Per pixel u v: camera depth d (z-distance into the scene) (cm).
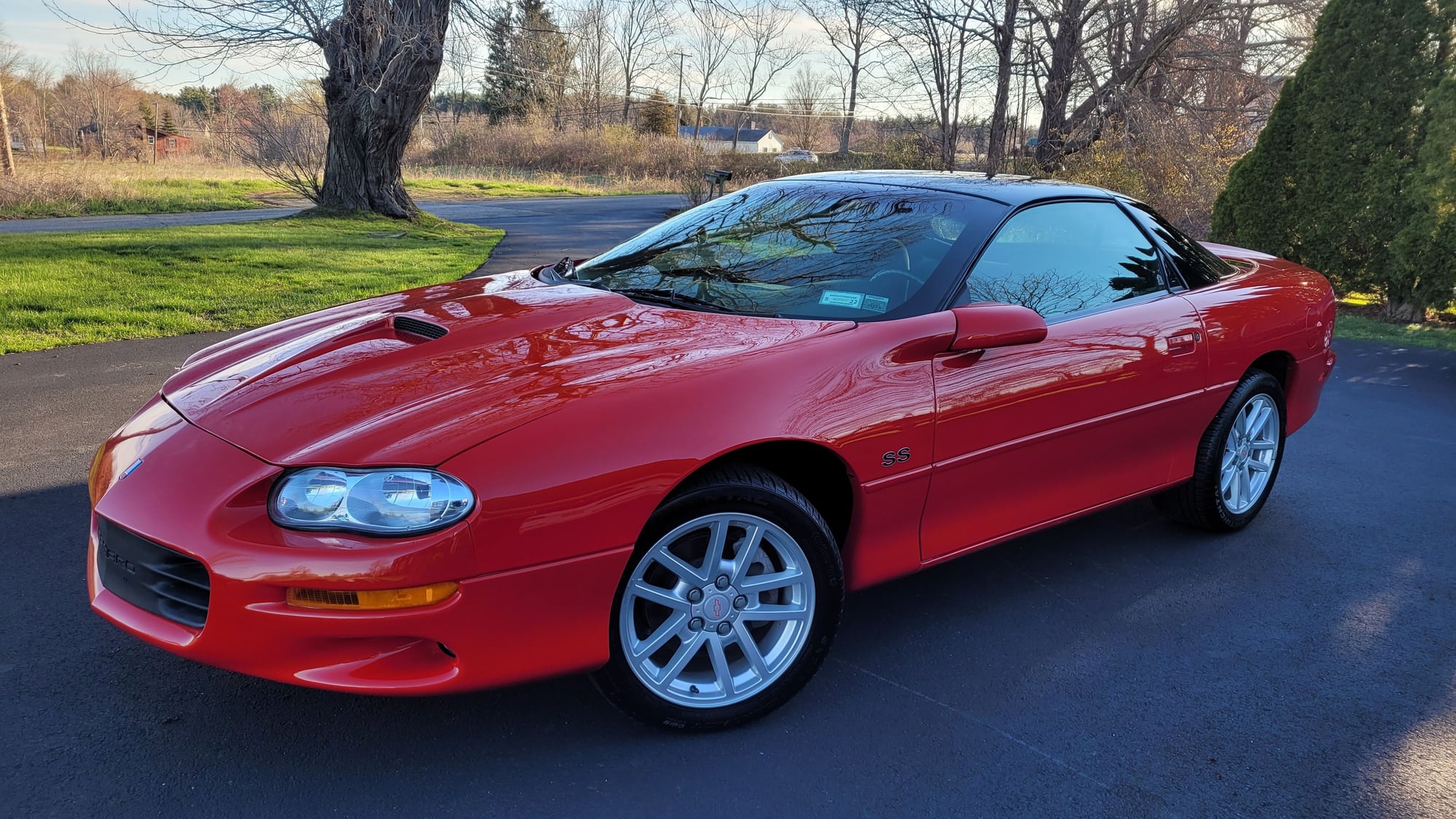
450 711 238
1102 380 296
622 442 204
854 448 236
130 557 207
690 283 289
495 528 191
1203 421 345
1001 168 1608
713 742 231
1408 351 791
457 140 4478
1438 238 901
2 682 241
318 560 184
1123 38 1684
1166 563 350
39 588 293
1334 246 994
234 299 845
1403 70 928
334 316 295
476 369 226
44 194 1895
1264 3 1577
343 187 1819
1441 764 233
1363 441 521
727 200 357
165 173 2836
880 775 220
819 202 327
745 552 228
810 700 251
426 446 193
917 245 287
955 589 323
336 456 193
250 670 192
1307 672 275
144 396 521
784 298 272
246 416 215
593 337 245
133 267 992
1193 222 1450
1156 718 249
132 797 200
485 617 195
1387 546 373
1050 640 288
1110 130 1551
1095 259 320
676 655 227
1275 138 1029
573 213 2323
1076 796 216
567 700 246
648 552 214
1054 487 299
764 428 220
